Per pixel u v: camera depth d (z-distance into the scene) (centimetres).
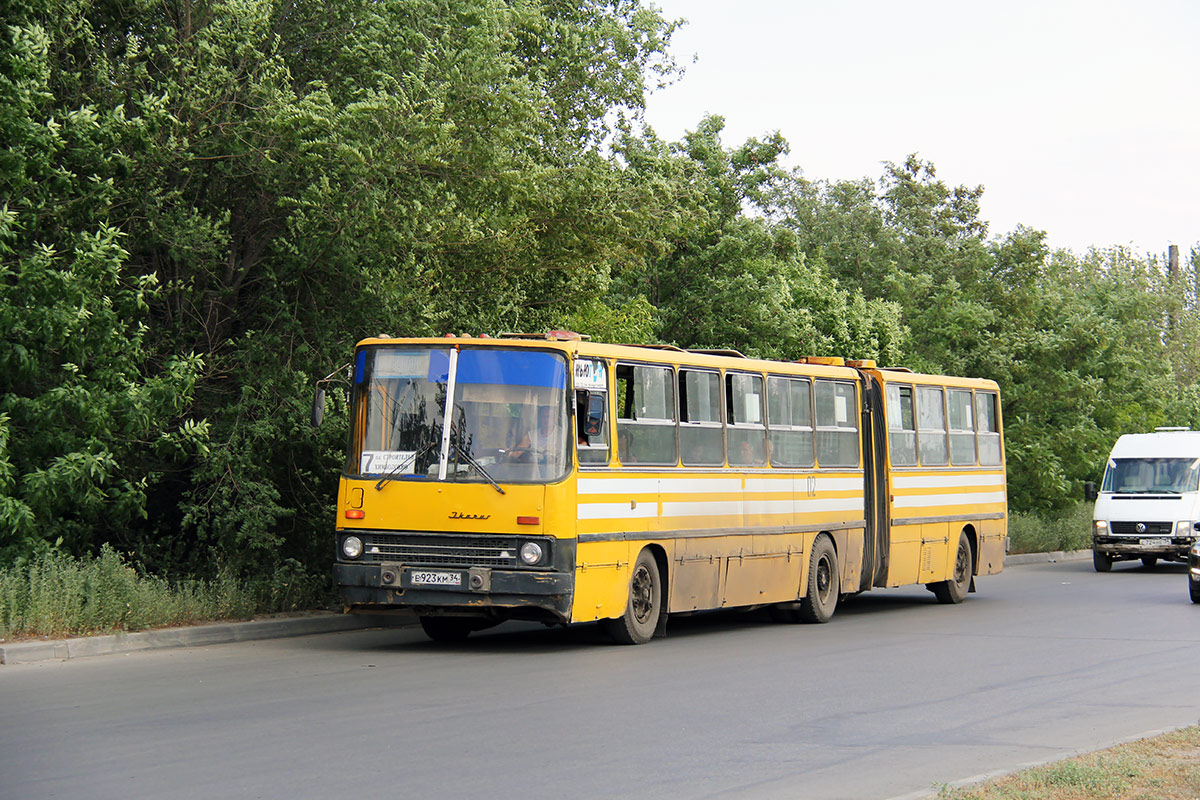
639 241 2167
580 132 2559
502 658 1548
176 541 2005
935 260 4272
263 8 1847
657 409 1736
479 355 1596
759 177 3406
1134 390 4431
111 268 1638
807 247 4631
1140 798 811
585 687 1320
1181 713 1195
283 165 1853
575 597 1561
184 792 857
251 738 1037
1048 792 824
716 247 3297
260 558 1941
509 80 1923
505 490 1545
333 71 2003
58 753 977
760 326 3209
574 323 2541
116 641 1561
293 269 1911
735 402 1900
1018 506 4147
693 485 1788
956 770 941
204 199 1933
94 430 1631
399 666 1466
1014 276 4222
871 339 3466
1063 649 1684
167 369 1705
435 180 1900
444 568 1551
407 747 1007
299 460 1992
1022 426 4038
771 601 1953
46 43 1631
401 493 1572
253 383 1892
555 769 934
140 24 1927
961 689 1333
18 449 1638
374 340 1625
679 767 945
